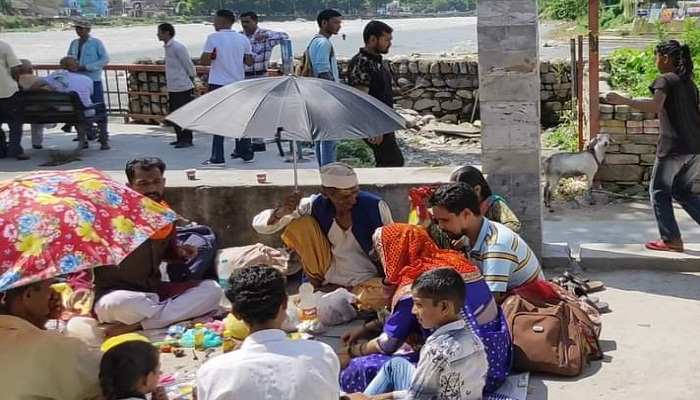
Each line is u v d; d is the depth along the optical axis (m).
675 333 4.96
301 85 4.95
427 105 13.99
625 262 6.06
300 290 5.29
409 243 4.31
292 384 3.10
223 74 10.15
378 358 4.24
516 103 5.75
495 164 5.88
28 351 3.37
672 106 5.94
